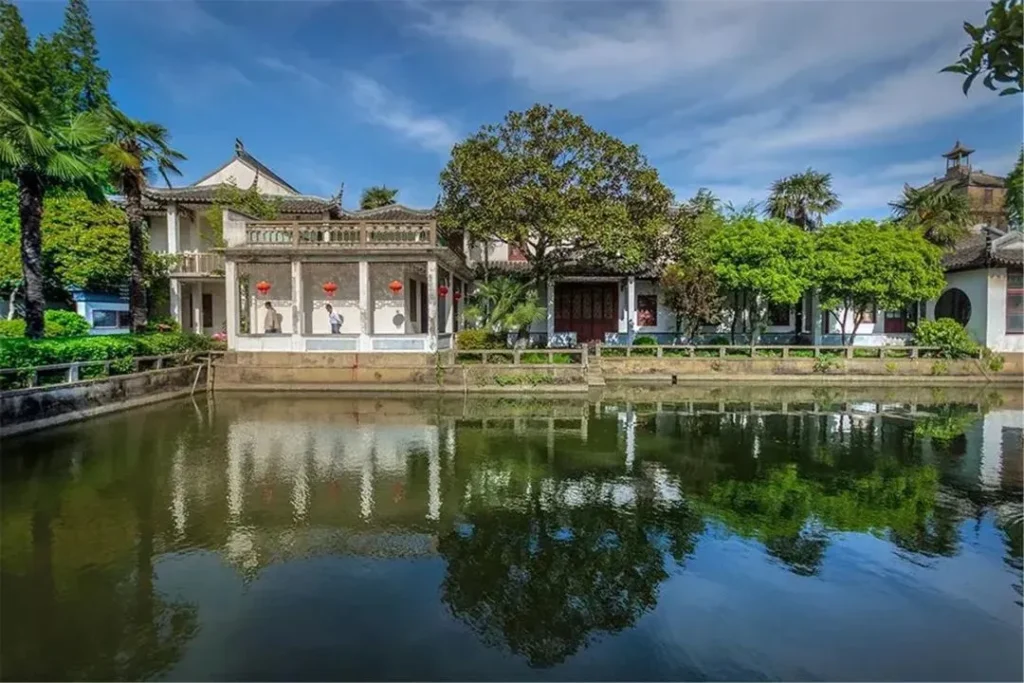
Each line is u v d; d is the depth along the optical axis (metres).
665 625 4.93
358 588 5.48
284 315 21.83
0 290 20.75
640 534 6.85
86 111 15.42
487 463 9.95
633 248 19.16
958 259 24.28
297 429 12.78
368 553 6.27
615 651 4.54
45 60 18.94
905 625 4.94
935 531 6.98
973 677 4.23
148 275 23.27
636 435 12.36
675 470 9.59
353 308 21.61
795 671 4.31
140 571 5.76
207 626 4.77
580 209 18.78
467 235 24.58
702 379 21.81
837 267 21.02
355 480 8.88
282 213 25.48
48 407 12.27
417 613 5.04
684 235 21.48
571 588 5.54
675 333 27.58
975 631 4.84
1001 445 11.49
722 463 10.05
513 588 5.54
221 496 8.04
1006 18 3.01
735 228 21.83
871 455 10.65
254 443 11.31
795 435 12.41
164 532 6.75
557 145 19.09
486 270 23.02
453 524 7.11
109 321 23.09
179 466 9.55
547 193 18.45
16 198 20.84
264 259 18.95
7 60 18.31
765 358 21.88
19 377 11.93
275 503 7.79
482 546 6.48
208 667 4.23
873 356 22.20
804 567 6.01
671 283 23.09
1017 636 4.77
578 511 7.60
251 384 18.72
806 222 29.53
